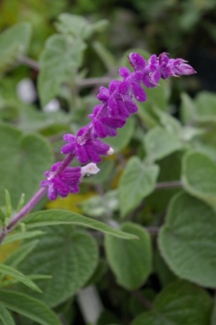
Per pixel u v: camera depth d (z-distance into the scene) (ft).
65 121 4.37
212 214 3.92
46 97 4.13
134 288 3.86
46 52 4.18
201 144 4.44
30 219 3.03
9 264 3.44
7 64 4.46
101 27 4.33
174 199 3.91
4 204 3.88
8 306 3.27
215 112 4.77
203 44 7.42
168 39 7.41
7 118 4.89
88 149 2.89
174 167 4.20
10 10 6.82
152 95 4.30
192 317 3.83
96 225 2.99
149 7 7.62
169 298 3.85
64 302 3.88
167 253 3.83
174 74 2.80
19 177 3.93
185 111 4.64
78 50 4.16
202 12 7.34
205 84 6.30
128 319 4.21
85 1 7.45
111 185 4.34
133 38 7.38
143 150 4.24
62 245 3.77
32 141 3.98
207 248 3.86
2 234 3.07
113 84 2.86
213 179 3.92
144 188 3.87
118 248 3.82
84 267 3.74
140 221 4.29
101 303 4.28
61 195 2.97
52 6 7.23
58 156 4.22
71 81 4.34
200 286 3.86
